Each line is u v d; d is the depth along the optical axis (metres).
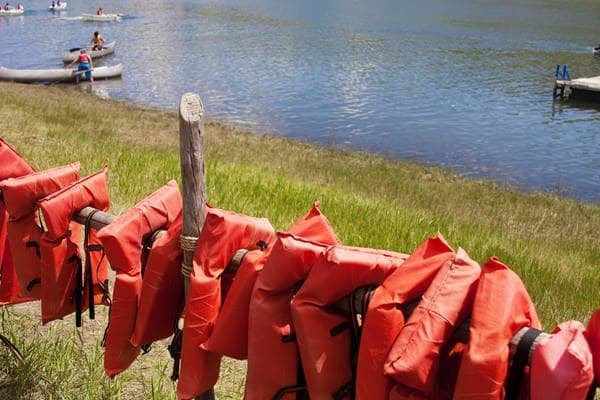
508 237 13.61
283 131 32.75
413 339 2.57
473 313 2.53
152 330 3.67
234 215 3.36
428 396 2.60
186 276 3.45
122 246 3.63
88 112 29.11
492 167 28.27
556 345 2.34
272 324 3.02
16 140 14.34
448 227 12.21
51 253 4.12
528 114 38.28
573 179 27.12
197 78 46.69
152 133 25.67
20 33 70.69
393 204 15.09
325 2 111.69
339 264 2.83
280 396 3.06
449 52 58.31
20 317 5.58
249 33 70.50
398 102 40.38
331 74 48.62
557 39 67.25
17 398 4.57
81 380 4.79
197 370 3.38
